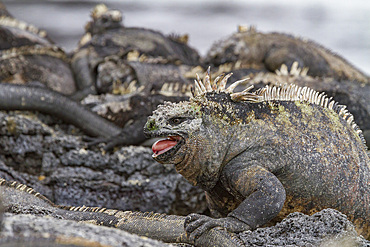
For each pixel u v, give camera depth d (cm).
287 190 1080
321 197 1094
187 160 1056
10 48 2727
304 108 1131
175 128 1039
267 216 998
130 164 1761
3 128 1764
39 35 3061
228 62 2788
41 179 1748
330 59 3067
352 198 1114
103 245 714
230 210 1149
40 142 1791
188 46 3200
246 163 1052
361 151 1164
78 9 8688
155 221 1055
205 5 10475
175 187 1722
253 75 2320
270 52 2892
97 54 2756
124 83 2270
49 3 8831
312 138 1096
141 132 1856
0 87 1845
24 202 1114
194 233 970
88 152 1781
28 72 2425
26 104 1877
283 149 1067
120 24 3072
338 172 1098
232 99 1080
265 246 948
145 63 2389
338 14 10056
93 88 2405
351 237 945
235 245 940
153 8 9881
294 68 2272
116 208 1695
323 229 959
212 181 1088
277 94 1124
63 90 2552
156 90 2239
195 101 1070
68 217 1105
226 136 1062
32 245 673
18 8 8175
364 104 2228
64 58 2761
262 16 9569
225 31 7344
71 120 1947
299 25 8350
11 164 1758
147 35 3012
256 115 1087
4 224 724
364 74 3147
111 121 2047
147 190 1712
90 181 1722
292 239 957
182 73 2389
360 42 6650
